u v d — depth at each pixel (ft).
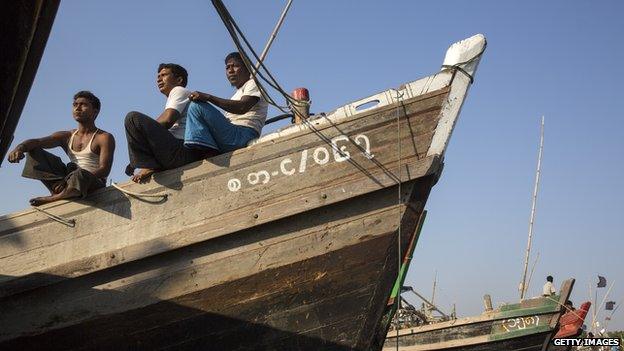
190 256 21.38
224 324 21.31
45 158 23.31
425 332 56.54
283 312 21.24
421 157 21.67
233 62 25.18
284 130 22.21
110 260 21.22
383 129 21.83
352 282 21.16
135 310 21.29
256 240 21.31
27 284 21.49
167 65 25.63
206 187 21.75
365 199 21.48
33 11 12.93
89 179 22.09
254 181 21.63
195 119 22.29
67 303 21.61
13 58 13.80
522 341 52.80
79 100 24.76
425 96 21.98
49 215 22.25
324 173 21.56
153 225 21.63
